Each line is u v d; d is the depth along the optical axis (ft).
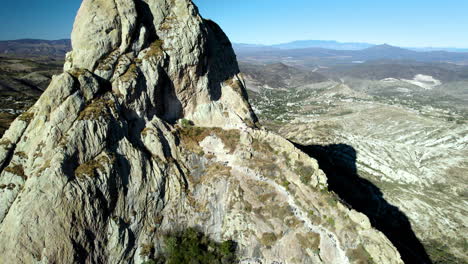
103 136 132.05
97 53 146.51
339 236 149.69
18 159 124.67
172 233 146.30
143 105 155.63
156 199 145.07
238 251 148.87
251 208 157.58
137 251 135.54
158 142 154.30
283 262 146.61
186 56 168.66
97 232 122.83
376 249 141.79
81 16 149.59
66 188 116.16
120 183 132.77
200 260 141.08
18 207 110.83
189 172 163.73
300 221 156.04
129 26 152.76
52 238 110.63
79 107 131.85
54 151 121.29
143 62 157.17
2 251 106.22
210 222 154.40
